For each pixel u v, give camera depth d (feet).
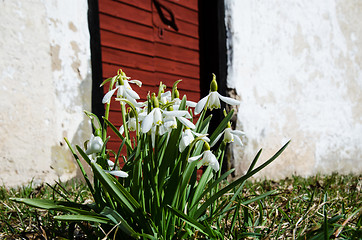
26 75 9.20
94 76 10.68
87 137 10.18
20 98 9.06
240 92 14.11
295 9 16.70
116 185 4.14
